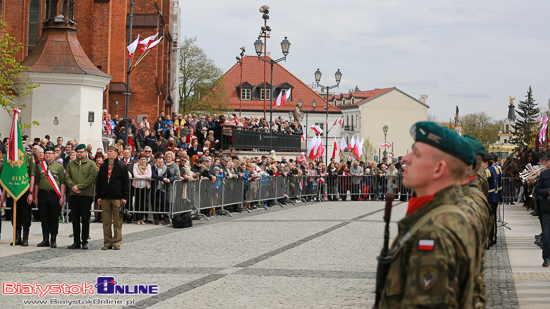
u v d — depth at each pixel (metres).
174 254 13.17
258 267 11.56
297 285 9.86
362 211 25.66
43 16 39.94
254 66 92.75
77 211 13.98
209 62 81.31
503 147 117.44
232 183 23.91
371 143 111.56
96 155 18.25
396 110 120.94
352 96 126.31
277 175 28.66
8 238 15.70
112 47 43.34
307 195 32.47
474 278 3.16
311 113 90.19
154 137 29.50
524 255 13.89
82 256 12.83
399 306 3.12
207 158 21.89
